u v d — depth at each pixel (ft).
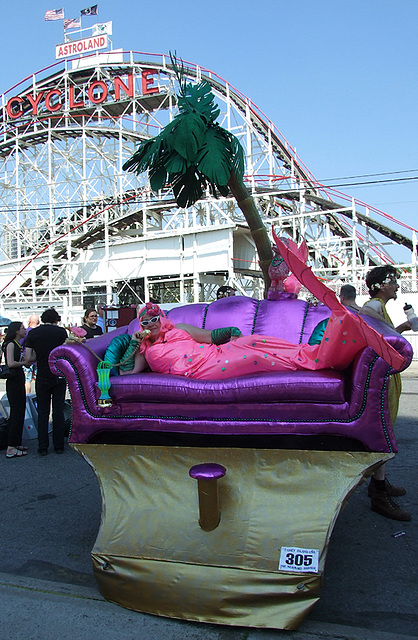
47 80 115.85
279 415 8.85
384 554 10.11
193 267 87.51
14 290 109.40
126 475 9.46
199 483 8.02
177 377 9.81
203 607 7.57
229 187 12.80
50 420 23.85
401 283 58.75
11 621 7.83
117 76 112.57
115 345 11.28
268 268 14.20
